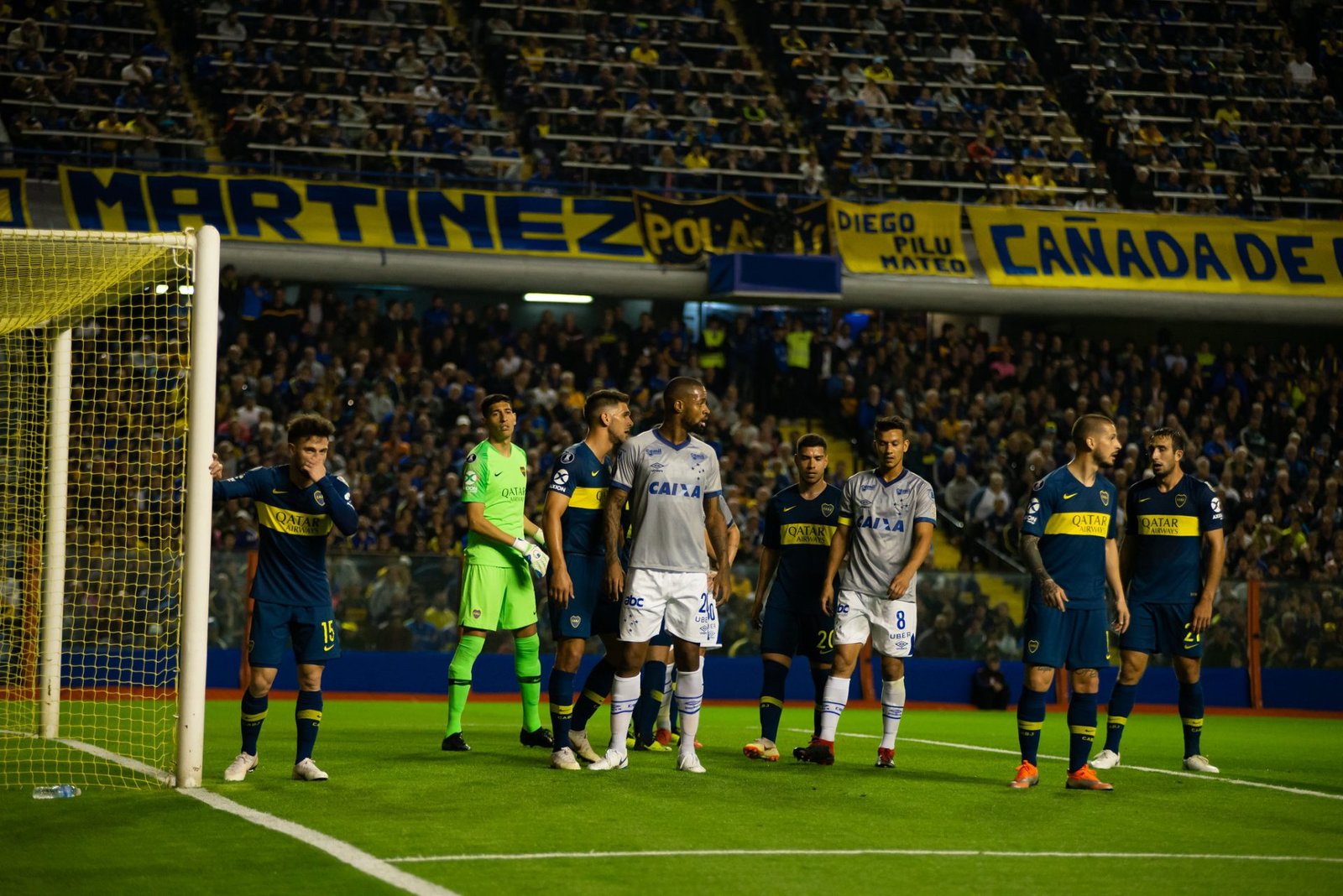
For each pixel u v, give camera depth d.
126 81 75.75
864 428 76.25
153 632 48.62
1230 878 18.61
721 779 26.72
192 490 24.47
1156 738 43.19
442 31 87.81
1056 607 26.58
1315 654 64.44
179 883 16.67
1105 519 27.19
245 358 70.06
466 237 70.00
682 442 27.25
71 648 47.59
